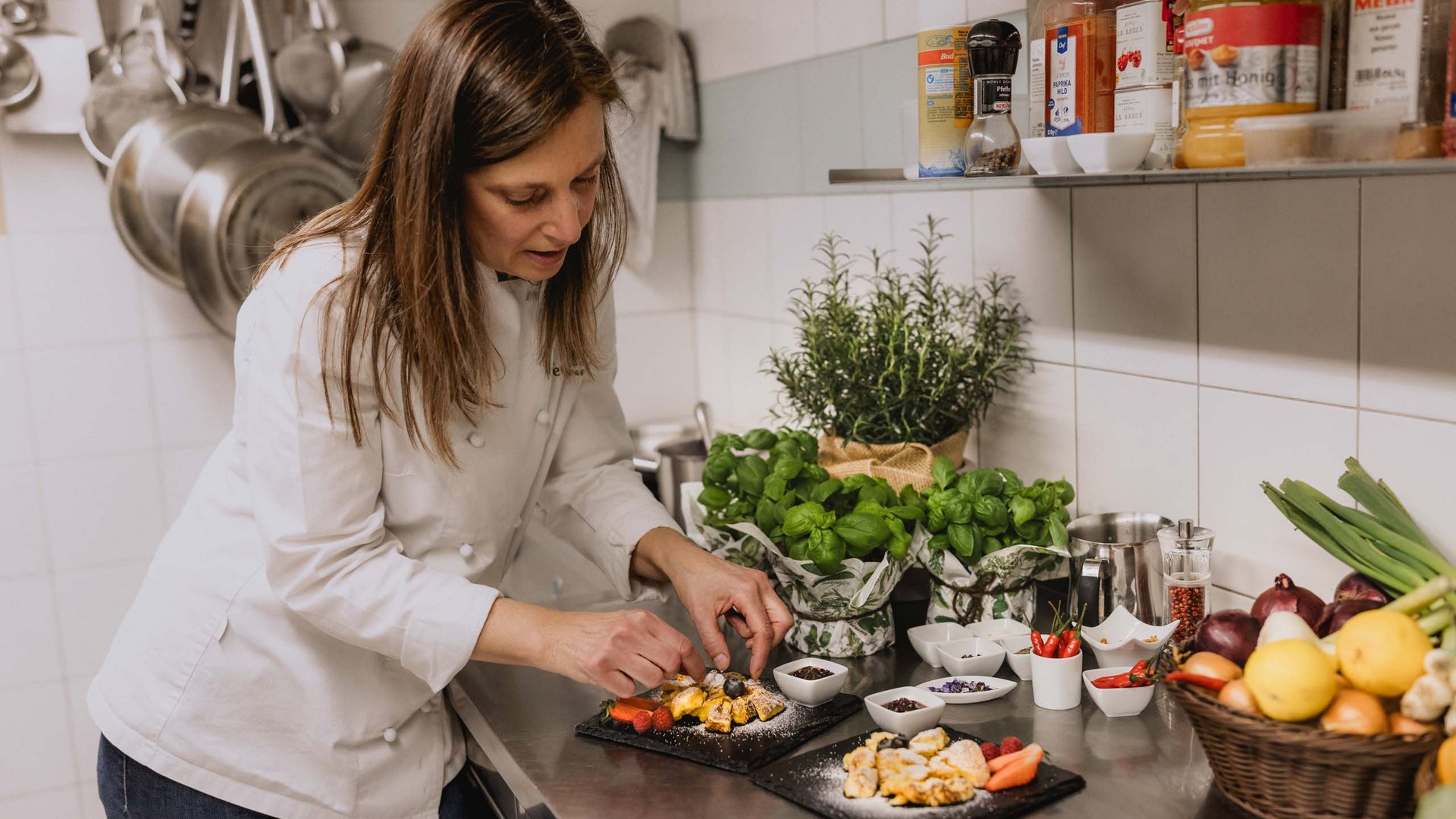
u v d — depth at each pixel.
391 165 1.11
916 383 1.58
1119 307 1.48
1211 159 0.99
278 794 1.28
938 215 1.78
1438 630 0.94
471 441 1.26
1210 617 1.07
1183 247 1.37
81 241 2.27
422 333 1.12
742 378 2.44
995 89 1.28
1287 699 0.89
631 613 1.18
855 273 2.00
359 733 1.28
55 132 2.18
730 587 1.27
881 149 1.87
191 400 2.38
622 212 1.33
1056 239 1.56
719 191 2.44
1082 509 1.58
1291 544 1.29
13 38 2.11
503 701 1.32
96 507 2.35
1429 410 1.13
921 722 1.15
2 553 2.29
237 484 1.32
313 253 1.16
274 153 2.14
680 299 2.61
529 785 1.11
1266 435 1.31
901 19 1.77
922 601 1.53
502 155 1.05
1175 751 1.10
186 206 2.11
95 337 2.30
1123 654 1.24
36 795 2.39
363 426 1.16
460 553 1.30
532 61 1.04
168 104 2.16
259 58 2.15
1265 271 1.28
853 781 1.02
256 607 1.27
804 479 1.43
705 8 2.39
